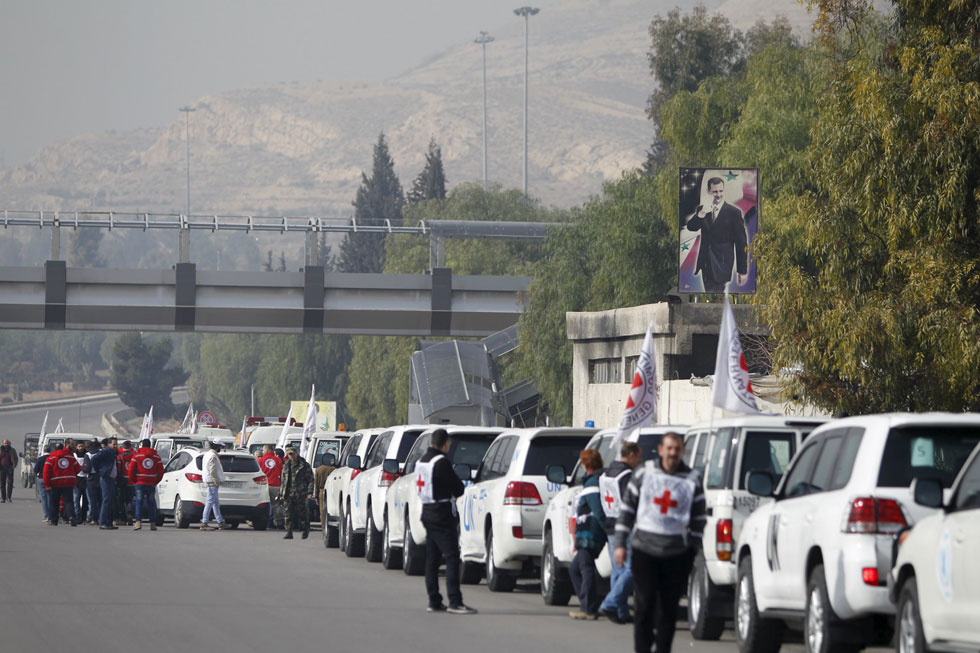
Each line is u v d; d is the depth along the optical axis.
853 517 39.31
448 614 57.91
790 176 142.75
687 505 40.66
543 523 65.50
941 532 35.19
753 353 116.44
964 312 69.19
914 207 72.00
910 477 39.47
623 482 56.25
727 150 149.38
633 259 177.62
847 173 75.00
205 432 192.50
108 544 100.12
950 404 71.00
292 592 66.19
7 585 67.00
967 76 72.25
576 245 195.00
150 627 51.00
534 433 66.44
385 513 83.88
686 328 127.00
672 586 40.75
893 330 70.88
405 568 77.94
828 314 74.31
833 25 81.56
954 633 34.16
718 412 107.38
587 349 152.25
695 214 114.00
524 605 63.06
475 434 78.19
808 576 41.75
